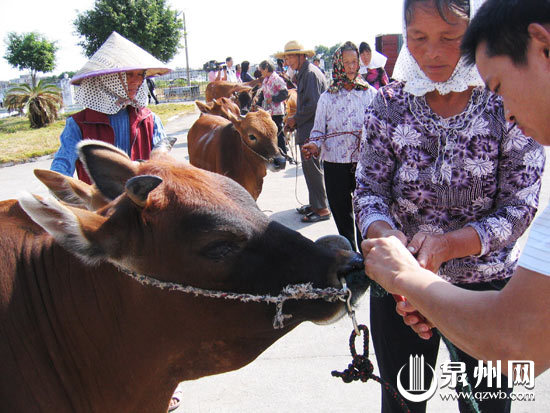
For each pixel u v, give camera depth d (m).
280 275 1.95
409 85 2.07
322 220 7.13
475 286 2.24
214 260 1.90
